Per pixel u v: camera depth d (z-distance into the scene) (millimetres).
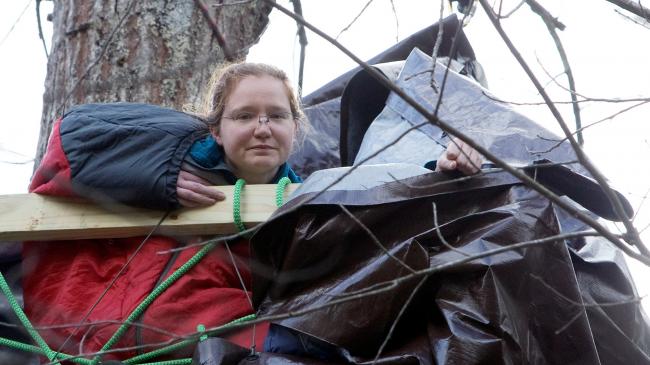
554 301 2391
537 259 2391
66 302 2631
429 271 2117
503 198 2463
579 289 2482
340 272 2441
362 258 2438
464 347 2271
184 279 2615
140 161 2656
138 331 2559
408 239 2398
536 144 2635
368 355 2354
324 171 2523
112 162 2662
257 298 2504
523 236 2389
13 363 2637
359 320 2348
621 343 2539
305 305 2418
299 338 2410
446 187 2455
